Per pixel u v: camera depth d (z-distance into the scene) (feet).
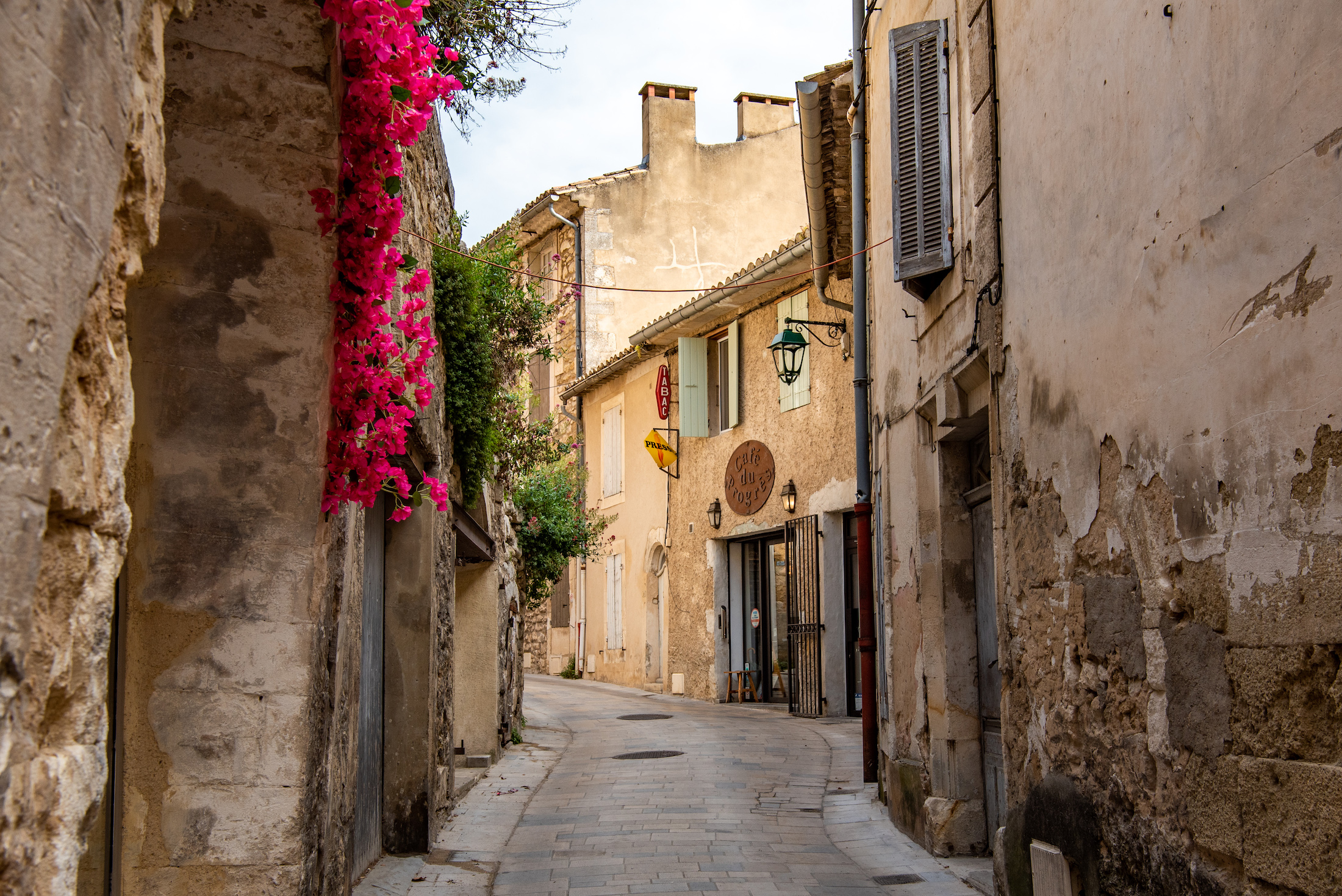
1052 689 16.22
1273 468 10.37
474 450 28.35
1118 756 13.92
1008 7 18.19
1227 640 11.25
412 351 20.36
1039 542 16.83
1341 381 9.30
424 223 23.16
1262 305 10.51
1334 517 9.43
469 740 36.88
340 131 12.80
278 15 12.39
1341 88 9.23
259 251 12.54
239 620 12.23
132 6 6.29
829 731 43.80
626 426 74.08
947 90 22.44
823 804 29.27
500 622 38.68
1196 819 11.82
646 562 70.13
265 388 12.50
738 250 80.43
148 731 11.96
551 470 58.18
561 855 23.22
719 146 80.79
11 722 5.23
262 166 12.51
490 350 28.86
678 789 31.48
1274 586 10.34
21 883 5.34
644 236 78.84
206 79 12.35
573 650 85.56
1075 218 15.21
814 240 39.27
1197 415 11.82
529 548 53.42
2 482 5.00
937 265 22.15
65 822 5.79
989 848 22.70
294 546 12.44
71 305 5.67
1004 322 18.49
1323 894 9.47
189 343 12.38
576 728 48.49
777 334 49.93
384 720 22.76
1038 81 16.70
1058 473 15.97
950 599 23.73
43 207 5.31
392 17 12.71
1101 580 14.42
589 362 77.71
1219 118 11.25
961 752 23.20
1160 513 12.77
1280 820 10.17
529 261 90.38
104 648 6.36
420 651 23.03
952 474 24.09
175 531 12.22
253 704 12.16
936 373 23.44
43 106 5.26
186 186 12.39
